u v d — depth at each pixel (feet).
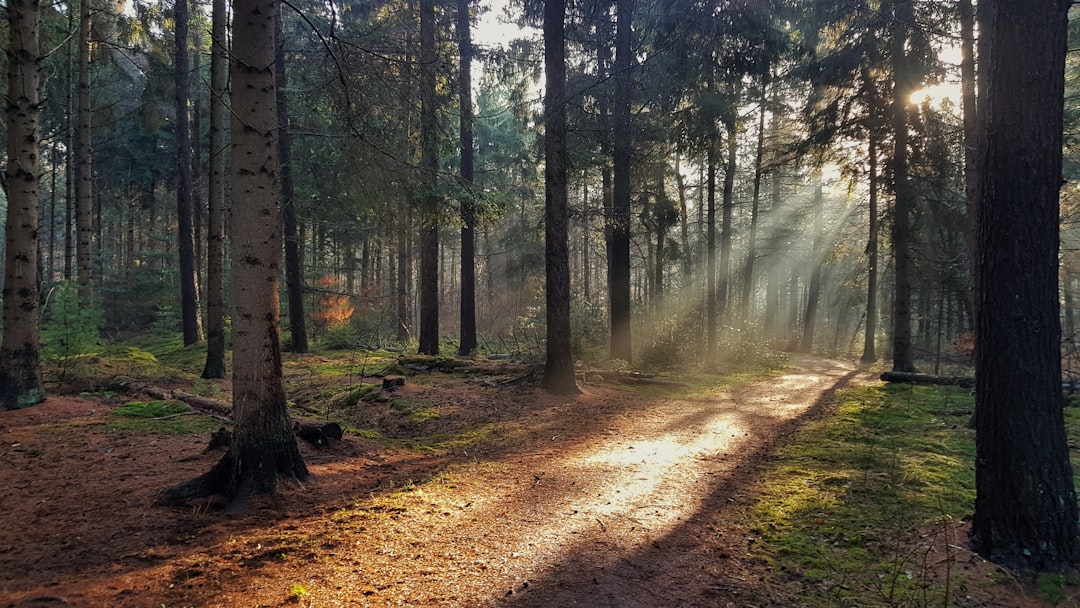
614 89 45.62
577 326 57.00
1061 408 12.60
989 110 12.94
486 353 60.80
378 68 25.68
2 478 16.84
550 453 22.71
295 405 34.17
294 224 57.88
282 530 13.89
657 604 10.98
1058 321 12.69
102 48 49.80
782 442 24.95
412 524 14.62
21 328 26.40
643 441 25.03
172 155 88.84
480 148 95.40
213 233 38.70
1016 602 10.89
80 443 20.49
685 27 42.93
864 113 45.70
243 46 15.89
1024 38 12.36
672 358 54.65
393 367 43.45
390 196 32.37
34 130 26.99
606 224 52.75
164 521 14.05
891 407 32.83
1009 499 12.39
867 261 78.07
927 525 14.46
